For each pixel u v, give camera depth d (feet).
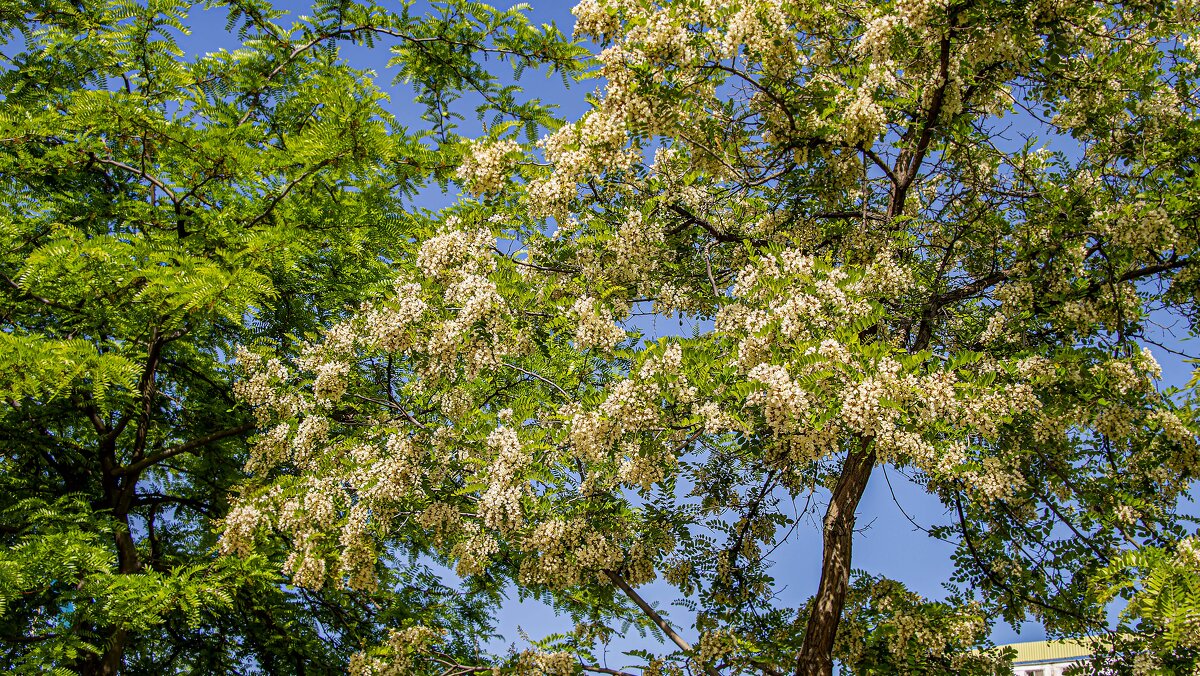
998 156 25.00
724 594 24.89
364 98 24.71
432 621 29.37
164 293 21.40
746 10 20.06
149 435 30.40
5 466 26.08
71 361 18.81
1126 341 21.45
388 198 29.30
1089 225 22.47
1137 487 21.45
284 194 26.71
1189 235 21.54
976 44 21.20
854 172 23.93
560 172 20.93
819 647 19.79
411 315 21.86
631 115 20.36
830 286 18.19
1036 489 21.26
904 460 19.34
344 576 24.09
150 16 28.73
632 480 19.89
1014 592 22.18
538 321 23.25
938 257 25.95
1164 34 24.62
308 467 24.71
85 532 22.49
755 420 20.11
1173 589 14.40
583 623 23.95
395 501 22.79
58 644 20.95
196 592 21.29
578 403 20.26
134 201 26.21
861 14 22.59
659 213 24.22
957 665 20.43
